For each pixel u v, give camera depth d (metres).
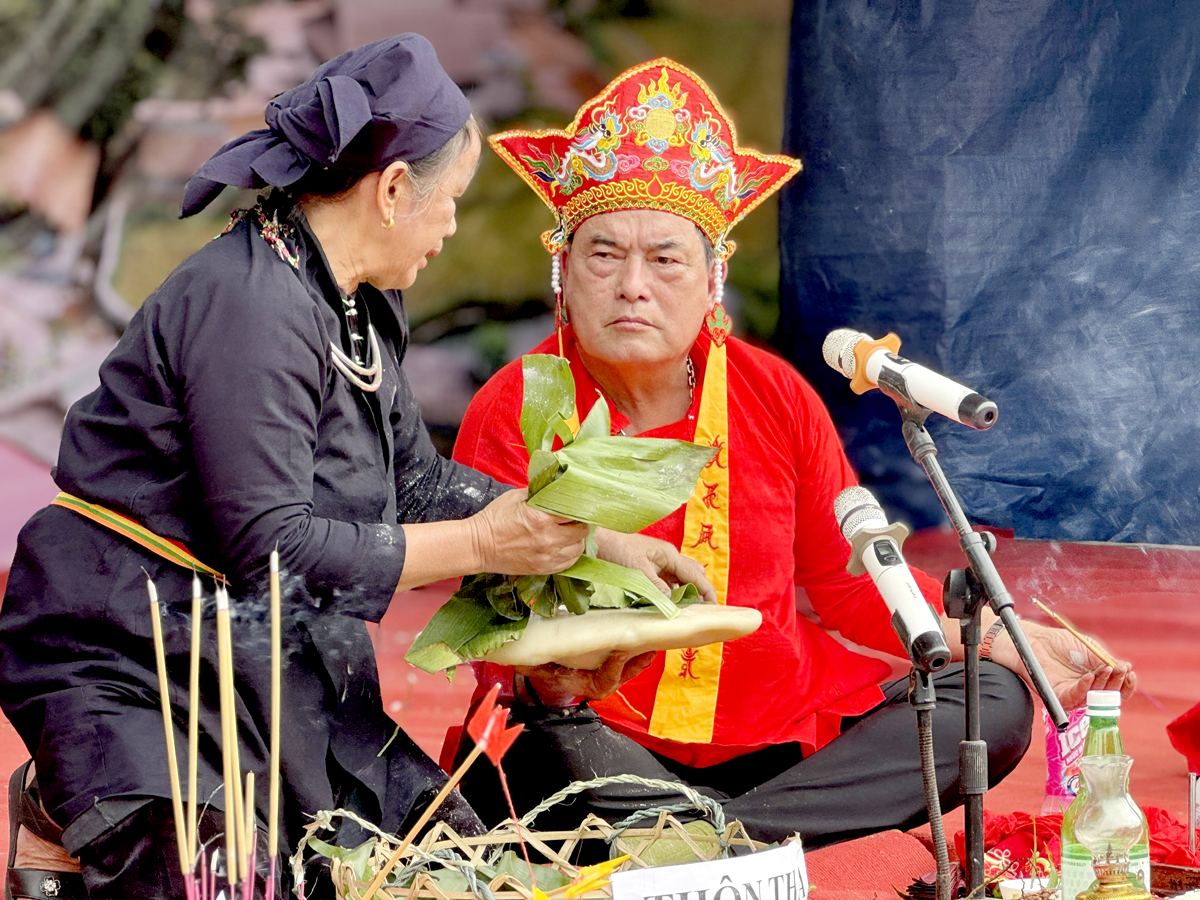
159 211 15.11
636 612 4.17
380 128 3.97
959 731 4.96
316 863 3.92
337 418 4.10
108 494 3.85
